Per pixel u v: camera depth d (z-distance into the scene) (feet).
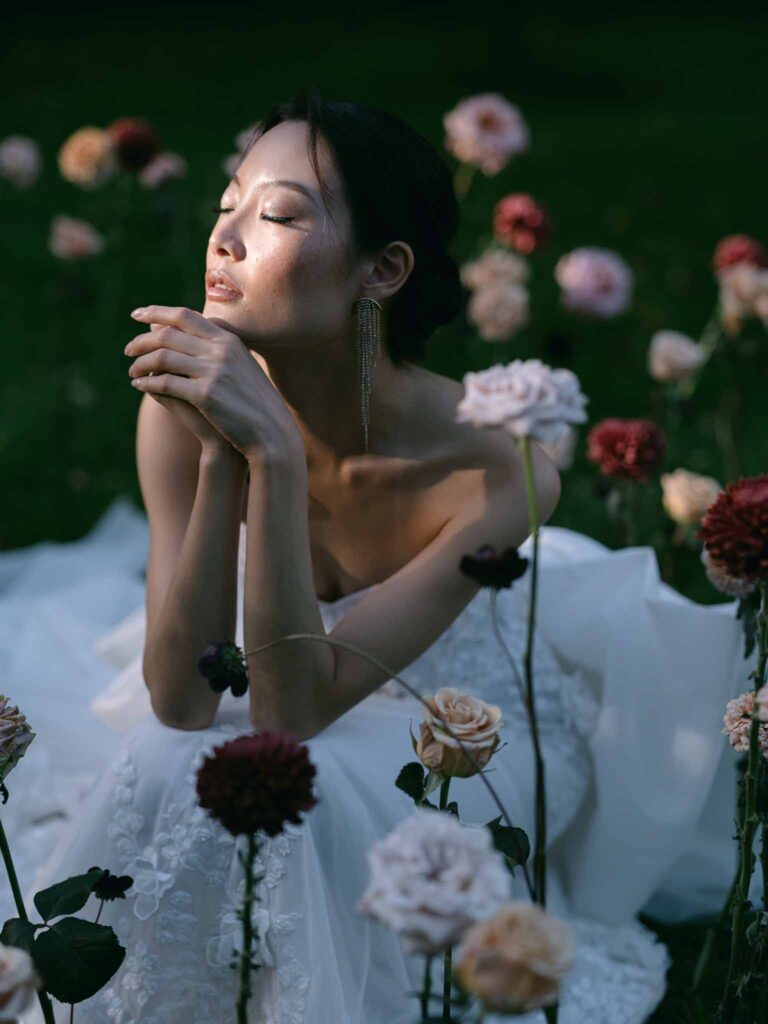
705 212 28.96
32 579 13.17
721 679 7.98
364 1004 7.04
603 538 13.10
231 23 49.06
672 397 12.37
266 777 4.58
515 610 8.10
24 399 18.71
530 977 3.87
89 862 6.74
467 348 13.30
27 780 9.37
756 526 5.32
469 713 5.40
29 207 28.14
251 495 6.55
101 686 10.41
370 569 7.67
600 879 8.20
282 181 6.53
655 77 42.57
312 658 6.71
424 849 4.16
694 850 8.75
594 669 8.29
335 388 7.11
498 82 41.24
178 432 7.47
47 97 38.34
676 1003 7.88
